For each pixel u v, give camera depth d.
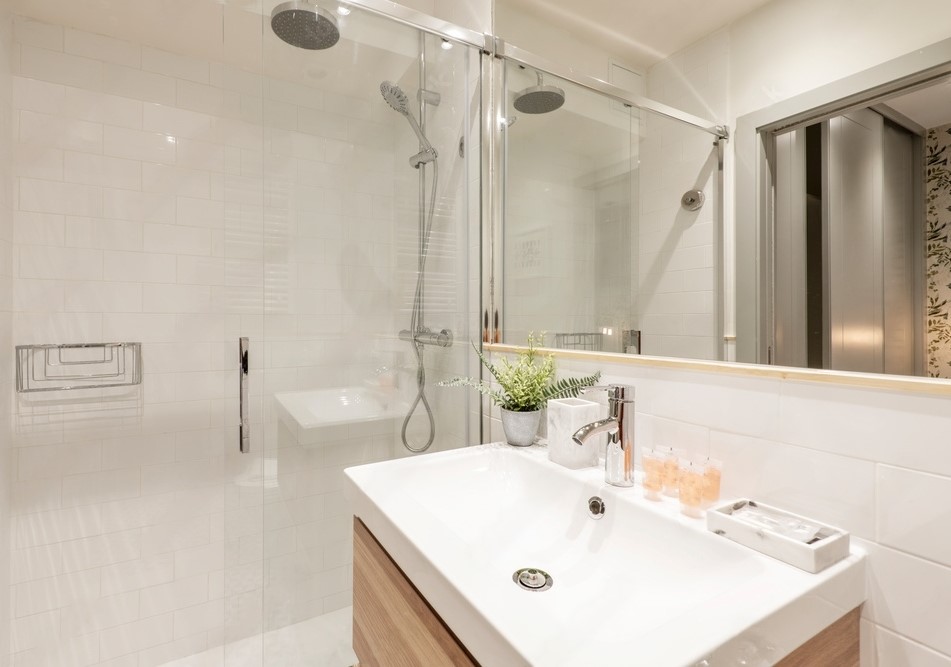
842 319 0.73
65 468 1.82
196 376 2.03
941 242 0.62
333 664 1.59
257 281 1.52
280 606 1.55
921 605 0.62
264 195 1.50
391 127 1.63
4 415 1.67
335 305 1.58
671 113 1.04
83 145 1.83
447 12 1.96
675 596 0.73
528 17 1.49
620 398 0.94
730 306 0.91
